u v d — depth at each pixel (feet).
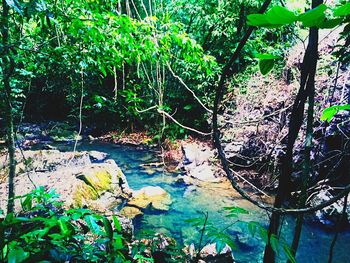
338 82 13.97
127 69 27.14
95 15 7.90
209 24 23.03
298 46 19.24
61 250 3.91
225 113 23.07
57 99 35.32
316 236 12.16
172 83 26.50
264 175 16.78
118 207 15.12
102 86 28.60
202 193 17.04
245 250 11.58
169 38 10.75
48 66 9.73
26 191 12.56
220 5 22.68
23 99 26.21
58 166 17.43
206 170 19.99
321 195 12.87
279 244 3.03
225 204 15.46
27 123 32.96
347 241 11.79
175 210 14.93
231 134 20.80
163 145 26.45
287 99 17.61
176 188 17.99
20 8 4.88
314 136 13.94
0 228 3.09
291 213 2.23
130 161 23.65
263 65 1.97
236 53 2.57
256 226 3.38
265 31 20.76
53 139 29.76
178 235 12.51
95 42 8.19
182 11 24.27
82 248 4.24
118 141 29.50
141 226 13.24
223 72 2.69
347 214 12.36
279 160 15.89
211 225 4.38
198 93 25.90
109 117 32.63
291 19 1.18
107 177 16.40
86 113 33.81
